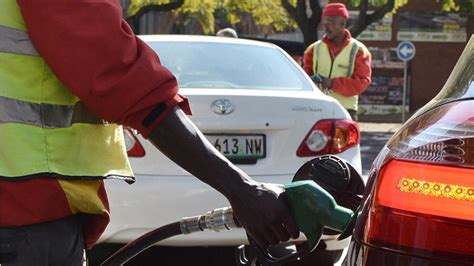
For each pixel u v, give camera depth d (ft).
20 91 6.46
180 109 6.68
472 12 84.64
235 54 18.13
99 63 6.31
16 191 6.46
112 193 14.76
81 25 6.32
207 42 18.44
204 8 90.27
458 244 6.16
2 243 6.57
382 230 6.51
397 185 6.52
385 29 101.86
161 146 6.63
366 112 101.35
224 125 15.38
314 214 6.72
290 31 109.81
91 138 6.88
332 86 25.62
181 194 14.76
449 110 6.83
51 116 6.58
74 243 6.97
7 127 6.40
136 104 6.41
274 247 7.71
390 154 6.79
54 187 6.56
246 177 6.70
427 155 6.46
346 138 16.47
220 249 17.57
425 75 102.47
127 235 14.84
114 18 6.42
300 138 15.93
